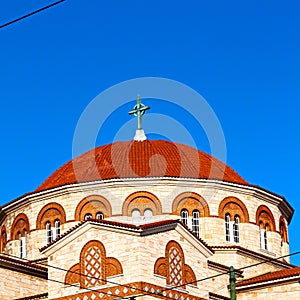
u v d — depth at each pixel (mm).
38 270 61156
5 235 73250
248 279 63094
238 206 70562
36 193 70312
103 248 55344
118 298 53562
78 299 55156
